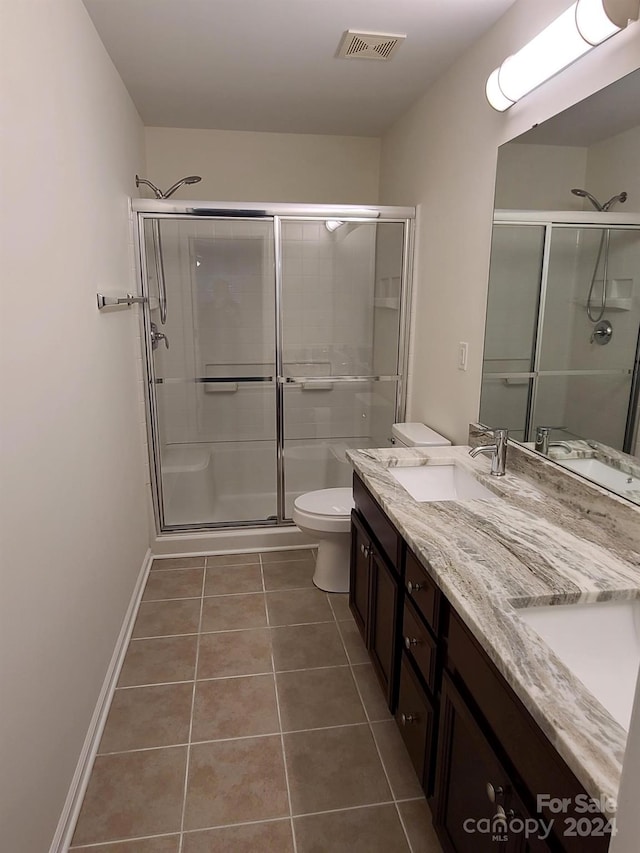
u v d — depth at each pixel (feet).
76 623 5.29
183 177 11.25
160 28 6.82
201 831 4.93
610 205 4.77
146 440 9.75
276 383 11.26
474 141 7.35
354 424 11.75
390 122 10.69
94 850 4.76
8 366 3.77
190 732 6.04
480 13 6.48
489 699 3.51
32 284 4.27
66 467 5.05
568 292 5.45
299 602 8.63
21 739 3.87
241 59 7.80
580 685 2.89
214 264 10.47
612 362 4.83
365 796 5.29
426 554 4.34
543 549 4.45
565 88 5.32
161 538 10.13
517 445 6.54
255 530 10.50
